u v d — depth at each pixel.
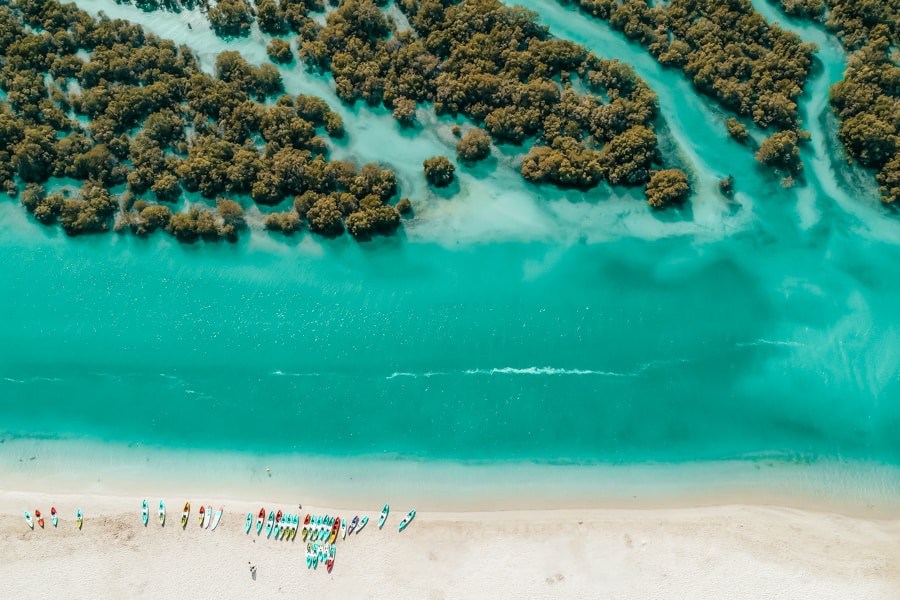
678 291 125.06
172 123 131.25
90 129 131.25
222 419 117.19
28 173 129.12
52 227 128.50
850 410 117.75
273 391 119.00
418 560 106.62
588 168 127.62
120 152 130.75
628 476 114.12
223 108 131.62
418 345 121.88
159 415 117.44
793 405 118.19
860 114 130.00
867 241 127.62
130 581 104.81
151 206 126.69
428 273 126.00
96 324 123.12
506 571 105.88
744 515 110.75
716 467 114.62
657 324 123.25
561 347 122.00
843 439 115.94
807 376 119.94
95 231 127.75
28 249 127.25
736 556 106.94
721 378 119.88
